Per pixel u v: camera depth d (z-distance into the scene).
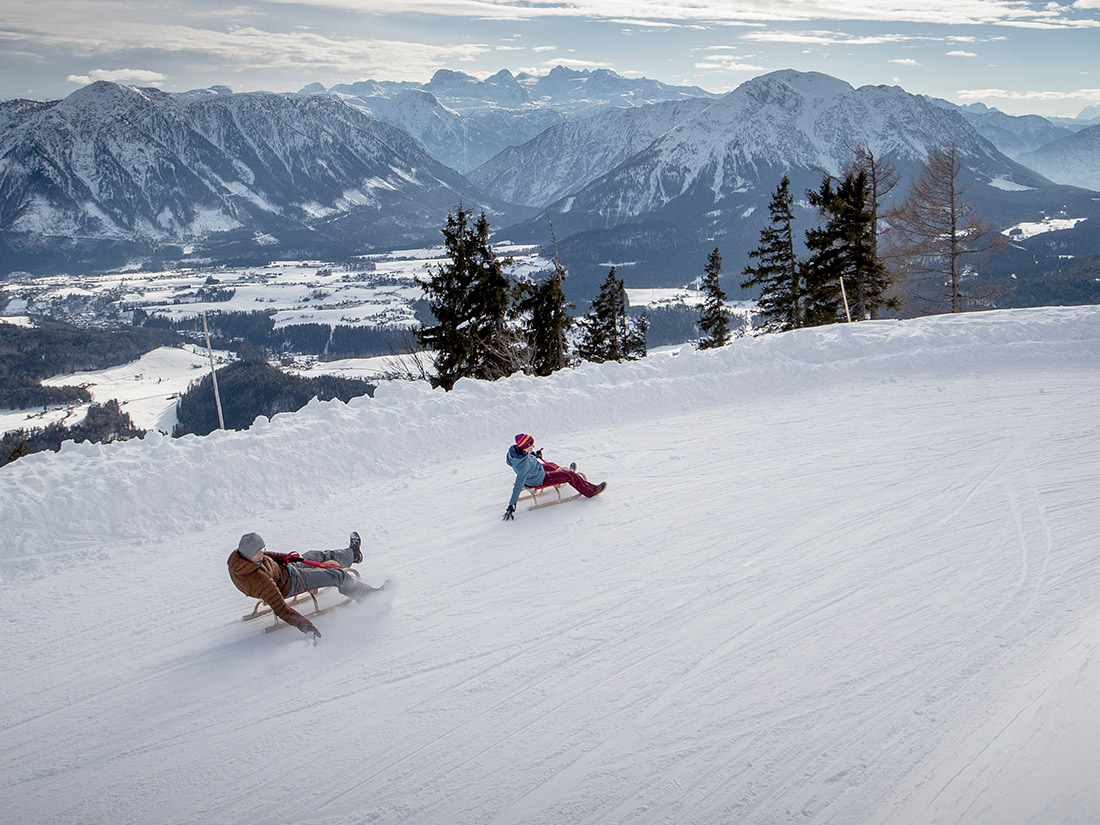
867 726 4.96
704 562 7.39
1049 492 8.35
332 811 4.60
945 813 4.14
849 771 4.60
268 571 6.47
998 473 8.99
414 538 8.39
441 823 4.43
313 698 5.71
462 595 7.10
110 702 5.76
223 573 7.84
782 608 6.46
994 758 4.48
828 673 5.53
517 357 26.53
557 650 6.10
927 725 4.91
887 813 4.25
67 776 4.98
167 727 5.45
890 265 30.81
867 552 7.32
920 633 5.92
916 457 9.70
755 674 5.59
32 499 8.69
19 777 4.98
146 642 6.58
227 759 5.09
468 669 5.93
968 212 28.14
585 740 5.05
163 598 7.34
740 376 13.51
